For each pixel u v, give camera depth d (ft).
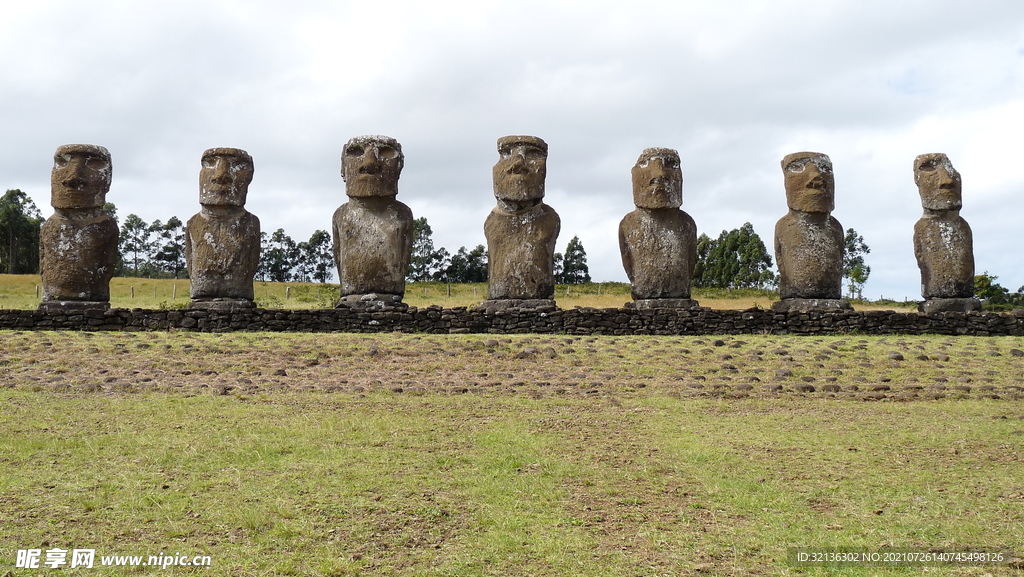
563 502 30.68
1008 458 35.76
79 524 28.14
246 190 75.56
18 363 52.85
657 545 27.30
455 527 28.48
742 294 145.89
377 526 28.37
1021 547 27.07
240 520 28.53
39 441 36.06
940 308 83.30
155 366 52.54
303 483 31.91
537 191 75.41
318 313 68.95
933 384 51.78
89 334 63.10
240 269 74.23
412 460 34.76
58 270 72.54
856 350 61.77
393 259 74.23
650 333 70.90
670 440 38.29
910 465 34.86
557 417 42.06
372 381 49.19
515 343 61.31
